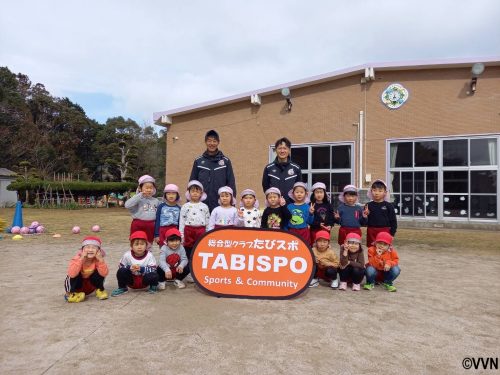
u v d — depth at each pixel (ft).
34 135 126.21
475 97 41.34
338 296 14.17
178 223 17.03
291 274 14.08
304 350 9.13
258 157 51.60
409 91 43.80
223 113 54.08
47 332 10.18
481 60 39.91
